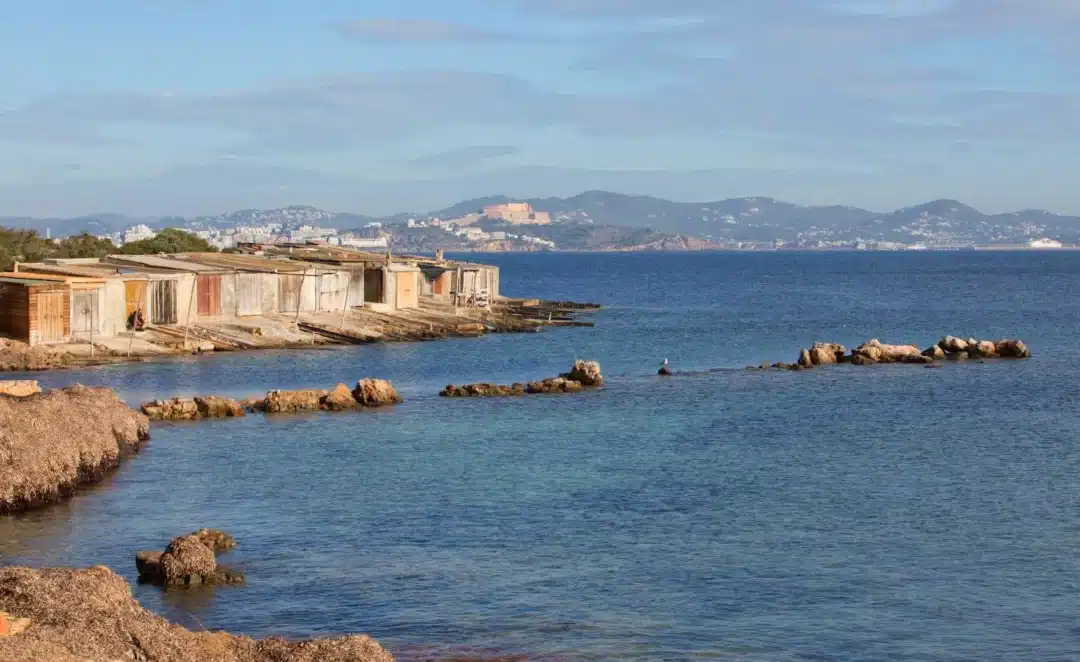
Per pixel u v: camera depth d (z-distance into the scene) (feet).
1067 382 252.42
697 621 95.45
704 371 273.54
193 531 120.47
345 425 189.16
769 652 88.84
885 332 402.72
